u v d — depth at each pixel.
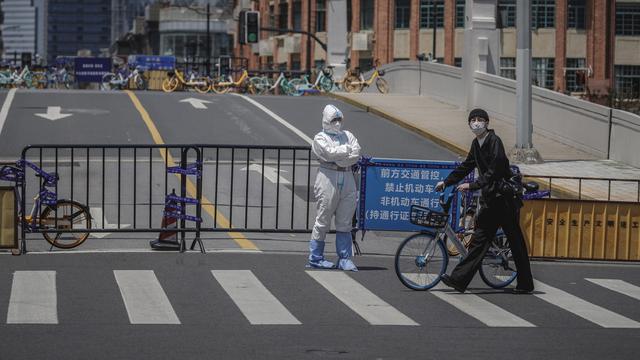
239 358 8.86
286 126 28.70
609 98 41.06
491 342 9.73
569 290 12.87
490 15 31.31
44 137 25.31
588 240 15.23
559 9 69.75
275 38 87.19
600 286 13.23
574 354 9.32
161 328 10.02
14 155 22.80
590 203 15.20
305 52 81.19
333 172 13.36
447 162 15.20
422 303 11.63
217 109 31.78
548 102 27.09
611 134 24.50
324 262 13.64
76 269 13.13
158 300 11.37
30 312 10.66
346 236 13.63
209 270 13.27
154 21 132.12
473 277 13.34
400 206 15.22
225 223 16.95
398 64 39.28
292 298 11.67
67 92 35.72
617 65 70.62
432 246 12.48
